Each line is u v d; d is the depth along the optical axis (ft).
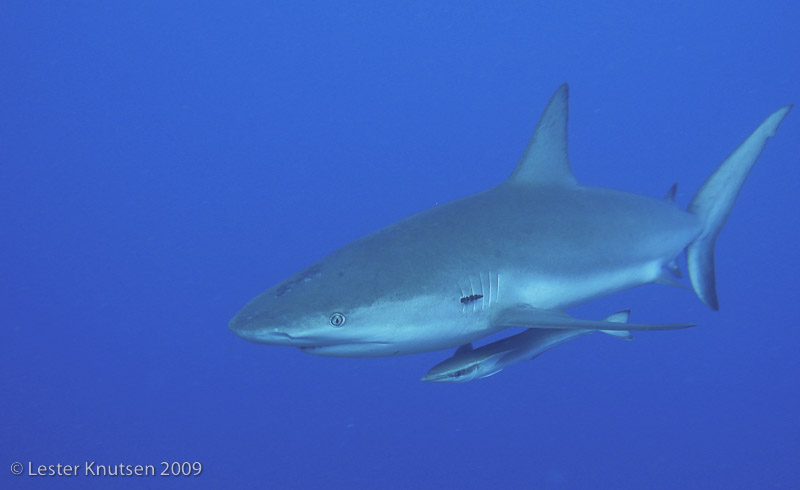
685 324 11.59
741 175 21.04
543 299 14.52
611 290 16.63
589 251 15.40
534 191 16.12
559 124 16.51
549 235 14.76
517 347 15.49
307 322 11.31
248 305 12.11
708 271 21.31
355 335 11.82
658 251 17.81
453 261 13.03
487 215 14.73
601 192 17.28
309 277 12.49
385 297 11.87
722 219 21.30
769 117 20.48
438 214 14.61
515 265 13.82
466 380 14.82
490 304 13.39
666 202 19.34
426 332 12.56
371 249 13.23
